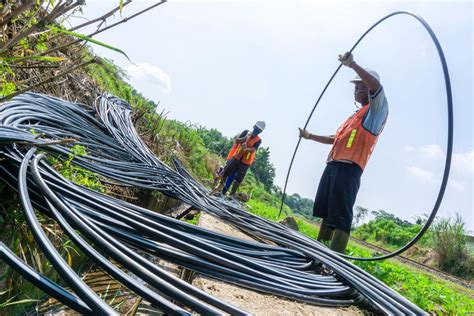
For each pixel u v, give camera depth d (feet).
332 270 7.02
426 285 18.65
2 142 6.02
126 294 8.41
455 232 51.67
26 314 7.21
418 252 57.77
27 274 3.45
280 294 5.19
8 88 5.56
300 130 16.69
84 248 3.89
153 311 7.95
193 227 6.59
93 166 9.30
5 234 5.96
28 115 9.22
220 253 5.41
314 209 13.87
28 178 5.69
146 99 33.32
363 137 12.21
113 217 5.37
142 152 14.70
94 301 3.08
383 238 83.46
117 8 3.65
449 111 9.61
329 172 13.33
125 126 17.16
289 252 7.61
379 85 11.84
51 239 7.21
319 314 7.60
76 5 3.51
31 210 4.48
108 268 3.60
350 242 53.26
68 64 13.64
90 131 12.73
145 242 4.99
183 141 37.65
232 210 11.98
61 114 12.03
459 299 18.99
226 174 26.94
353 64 11.81
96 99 18.35
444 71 9.84
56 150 7.68
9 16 3.13
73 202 5.32
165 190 11.29
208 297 3.65
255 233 9.51
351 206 12.27
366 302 6.78
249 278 5.10
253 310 6.77
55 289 3.34
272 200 82.12
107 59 29.37
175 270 9.66
